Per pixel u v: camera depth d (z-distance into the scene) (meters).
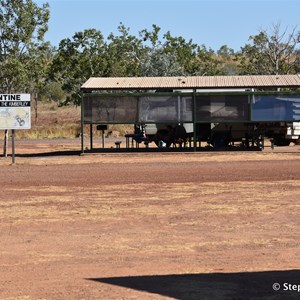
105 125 34.94
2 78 50.12
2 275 9.84
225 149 32.03
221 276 9.57
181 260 10.67
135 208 15.66
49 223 13.99
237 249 11.44
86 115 31.22
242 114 30.59
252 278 9.43
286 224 13.59
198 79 32.97
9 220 14.34
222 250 11.38
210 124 33.34
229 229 13.18
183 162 26.83
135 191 18.41
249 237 12.42
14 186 19.77
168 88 31.30
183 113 30.89
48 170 24.31
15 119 26.89
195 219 14.23
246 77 33.00
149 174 22.44
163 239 12.33
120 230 13.20
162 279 9.42
